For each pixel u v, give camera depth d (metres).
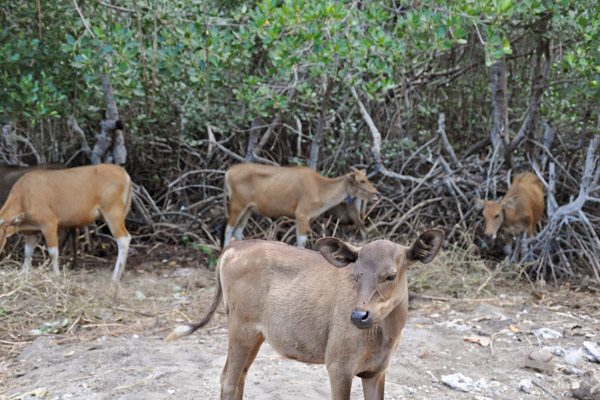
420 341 6.09
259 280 3.94
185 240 10.08
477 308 7.29
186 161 11.27
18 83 8.56
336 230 10.37
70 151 10.73
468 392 4.97
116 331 6.40
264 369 5.32
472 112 12.71
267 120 11.30
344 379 3.59
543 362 5.50
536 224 10.02
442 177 10.45
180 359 5.49
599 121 8.60
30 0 8.38
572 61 8.23
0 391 4.88
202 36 7.83
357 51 7.96
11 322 6.46
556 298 7.87
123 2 8.52
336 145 11.21
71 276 8.01
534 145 10.23
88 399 4.63
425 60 9.77
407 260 3.42
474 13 7.61
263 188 8.94
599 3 8.05
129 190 8.34
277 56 8.04
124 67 7.43
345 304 3.54
